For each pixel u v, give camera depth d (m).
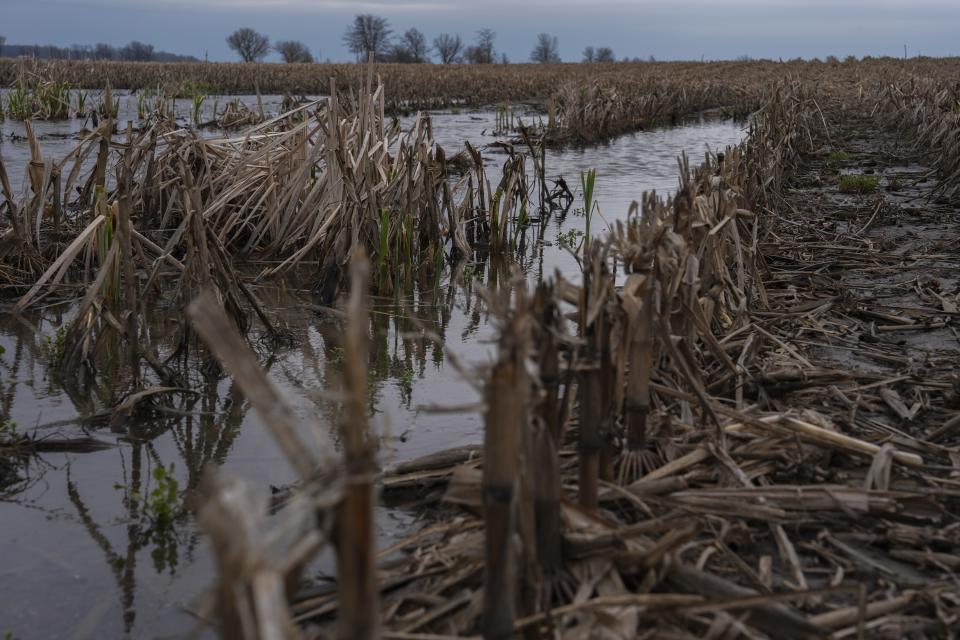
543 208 14.21
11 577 4.12
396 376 7.00
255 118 18.78
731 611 3.17
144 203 10.79
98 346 7.09
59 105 28.67
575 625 3.19
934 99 22.84
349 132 11.05
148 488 5.05
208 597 2.05
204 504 1.82
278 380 6.81
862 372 5.99
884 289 8.60
